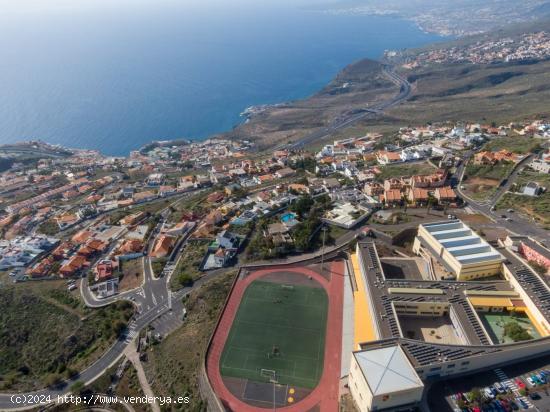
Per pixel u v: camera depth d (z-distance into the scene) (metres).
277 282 164.12
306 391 117.12
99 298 172.00
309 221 197.75
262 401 114.44
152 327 151.00
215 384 120.00
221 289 161.50
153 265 188.75
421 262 170.00
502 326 131.50
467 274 150.88
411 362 108.75
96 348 145.88
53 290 181.50
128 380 130.25
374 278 148.88
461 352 112.00
